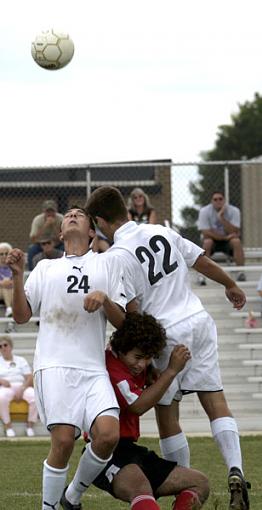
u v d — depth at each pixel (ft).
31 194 198.59
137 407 65.31
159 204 197.57
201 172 200.23
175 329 70.85
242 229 208.85
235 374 167.53
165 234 73.00
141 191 169.78
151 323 66.49
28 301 67.15
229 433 70.69
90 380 65.00
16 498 83.61
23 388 147.43
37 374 66.13
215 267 75.25
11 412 146.92
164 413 71.41
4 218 198.70
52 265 67.72
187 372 71.56
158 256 71.87
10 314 171.53
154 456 65.72
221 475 96.94
